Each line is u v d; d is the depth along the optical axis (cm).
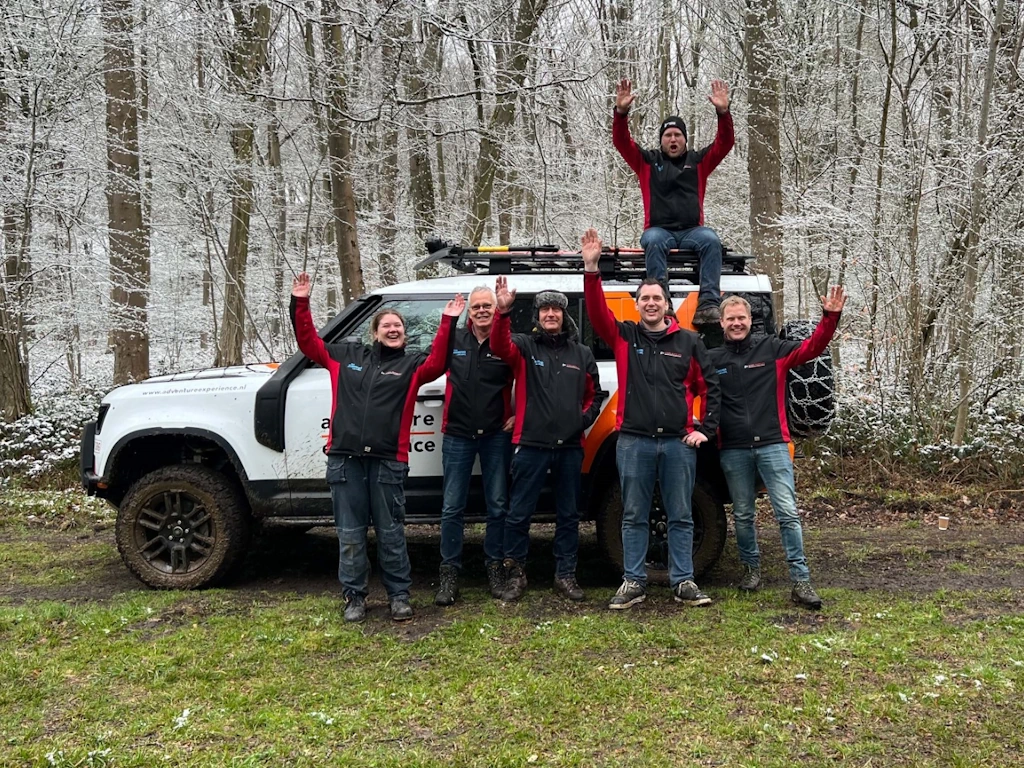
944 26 816
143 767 282
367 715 319
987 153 745
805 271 1046
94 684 352
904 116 862
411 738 302
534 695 332
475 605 457
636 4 1149
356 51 953
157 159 1052
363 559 435
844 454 834
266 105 1012
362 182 1219
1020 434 791
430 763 281
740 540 473
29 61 884
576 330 466
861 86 1123
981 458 780
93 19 932
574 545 470
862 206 865
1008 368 833
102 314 1132
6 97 950
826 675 348
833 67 1093
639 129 1202
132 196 1071
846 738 295
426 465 485
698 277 523
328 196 1227
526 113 1143
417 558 579
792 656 368
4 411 959
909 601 452
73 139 992
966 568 520
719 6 1170
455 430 453
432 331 497
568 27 1090
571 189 1244
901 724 304
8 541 645
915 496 729
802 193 1002
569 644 387
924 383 823
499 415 456
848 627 410
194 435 487
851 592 470
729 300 459
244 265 1126
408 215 1287
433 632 410
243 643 399
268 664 372
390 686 345
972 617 425
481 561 564
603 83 1148
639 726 306
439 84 1092
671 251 513
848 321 913
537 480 453
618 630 405
